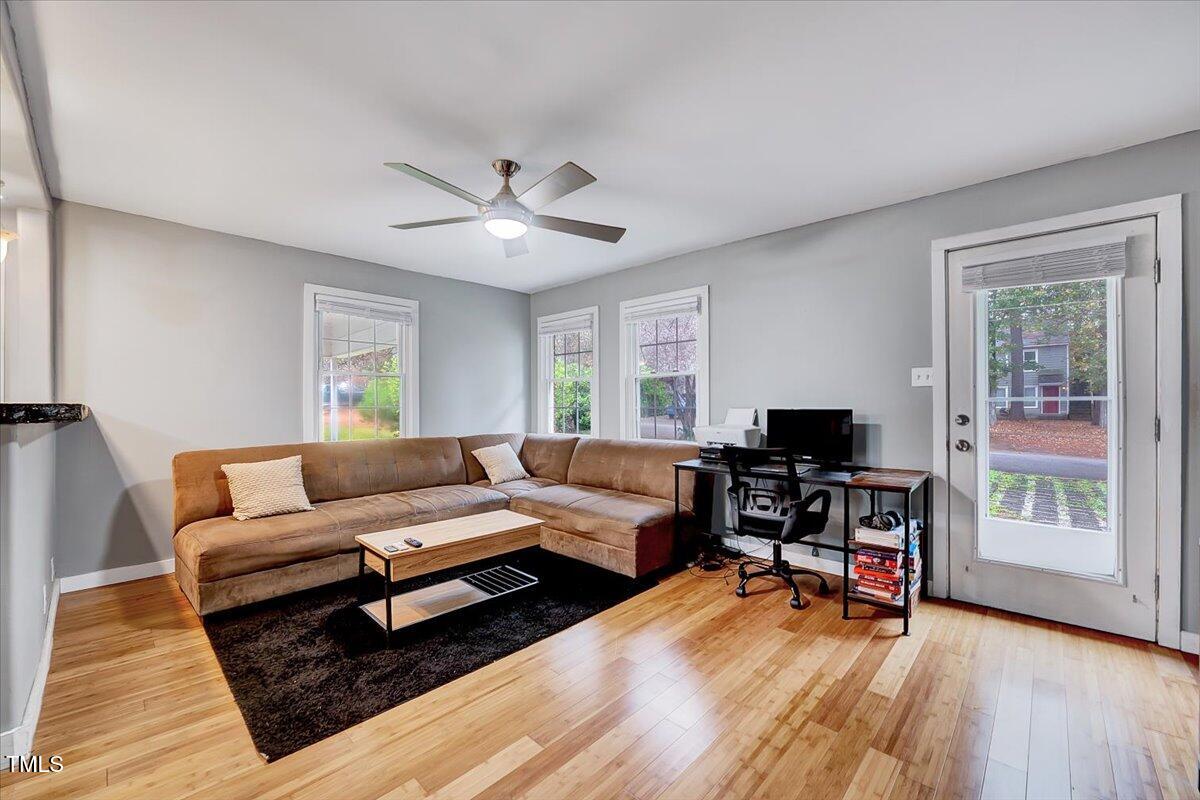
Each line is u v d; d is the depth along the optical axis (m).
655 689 2.03
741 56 1.81
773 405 3.73
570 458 4.70
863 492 3.31
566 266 4.66
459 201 3.10
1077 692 2.00
